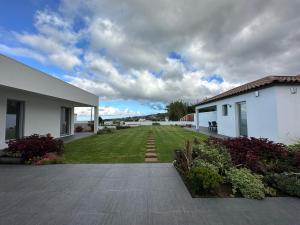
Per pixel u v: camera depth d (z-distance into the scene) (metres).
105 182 5.01
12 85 7.48
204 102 19.70
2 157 7.11
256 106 10.65
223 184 4.80
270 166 5.40
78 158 7.93
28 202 3.88
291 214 3.42
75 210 3.56
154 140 13.56
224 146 6.46
